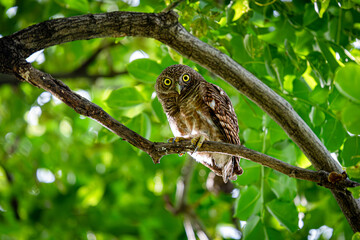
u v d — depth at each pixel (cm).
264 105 798
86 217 1681
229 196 1633
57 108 1656
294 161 1012
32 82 682
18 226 1622
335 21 998
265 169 1010
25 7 1281
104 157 1775
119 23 748
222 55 789
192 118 980
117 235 1661
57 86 675
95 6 1256
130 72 1064
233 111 1031
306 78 1123
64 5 1194
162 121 1084
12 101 1616
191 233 1452
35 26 713
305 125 800
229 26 1009
